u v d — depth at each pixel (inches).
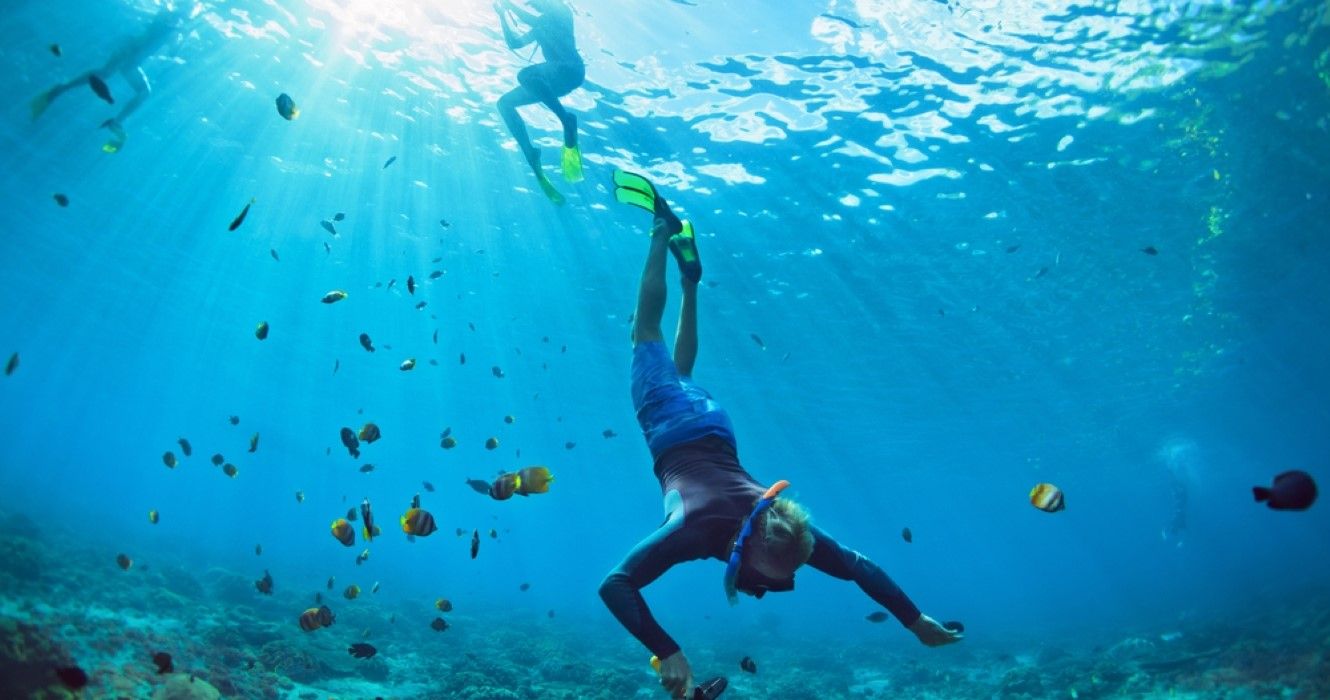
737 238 761.6
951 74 528.4
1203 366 1256.2
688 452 123.8
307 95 636.1
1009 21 480.1
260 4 536.4
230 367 1779.0
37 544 647.8
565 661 695.7
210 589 828.0
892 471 2201.0
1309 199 690.2
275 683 440.1
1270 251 801.6
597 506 3622.0
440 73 583.2
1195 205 688.4
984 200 673.0
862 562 116.7
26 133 824.3
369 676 533.0
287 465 3919.8
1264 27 479.8
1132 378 1283.2
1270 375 1347.2
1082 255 779.4
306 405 2069.4
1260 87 531.8
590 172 679.1
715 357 1119.0
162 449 4306.1
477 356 1314.0
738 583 104.7
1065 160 615.8
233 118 691.4
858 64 522.3
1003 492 2682.1
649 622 101.0
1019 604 3065.9
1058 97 546.6
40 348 2039.9
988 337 1025.5
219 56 605.0
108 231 1070.4
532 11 315.6
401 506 4658.0
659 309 153.5
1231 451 2263.8
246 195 839.7
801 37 499.8
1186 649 772.0
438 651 751.7
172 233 1016.2
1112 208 687.7
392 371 1514.5
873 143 605.3
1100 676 634.2
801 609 3014.3
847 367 1162.6
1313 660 546.0
